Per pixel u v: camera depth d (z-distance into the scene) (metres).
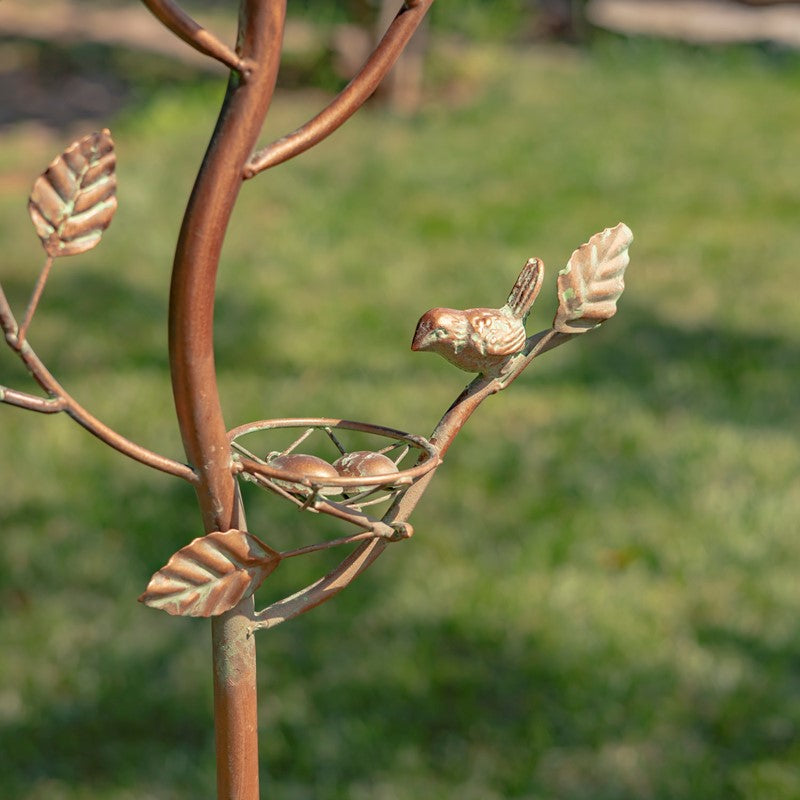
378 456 0.94
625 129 8.96
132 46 11.70
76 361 5.11
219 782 0.96
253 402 4.74
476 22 10.59
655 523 3.86
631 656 3.30
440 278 6.21
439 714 3.13
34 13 13.03
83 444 4.40
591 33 11.80
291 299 5.87
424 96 9.74
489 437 4.46
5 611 3.50
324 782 2.92
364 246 6.68
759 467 4.20
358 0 9.57
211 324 0.82
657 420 4.57
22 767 2.97
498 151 8.39
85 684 3.22
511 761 2.98
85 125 9.40
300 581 3.60
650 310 5.73
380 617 3.47
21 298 5.82
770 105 9.72
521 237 6.84
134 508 4.00
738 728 3.06
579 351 5.22
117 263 6.30
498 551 3.73
